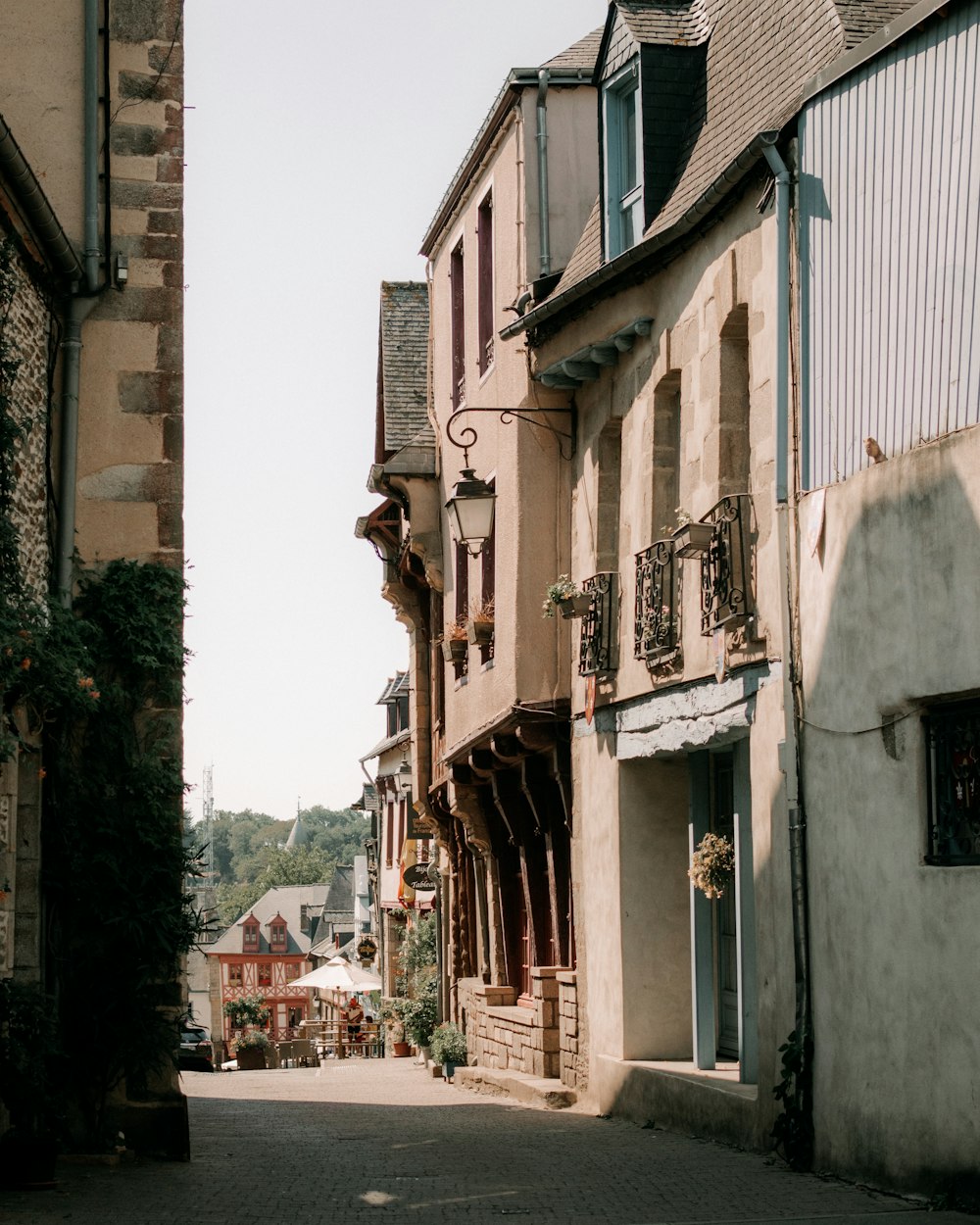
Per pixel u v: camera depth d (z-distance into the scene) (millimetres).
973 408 9906
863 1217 9125
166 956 12633
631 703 16297
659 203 15695
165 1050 12477
